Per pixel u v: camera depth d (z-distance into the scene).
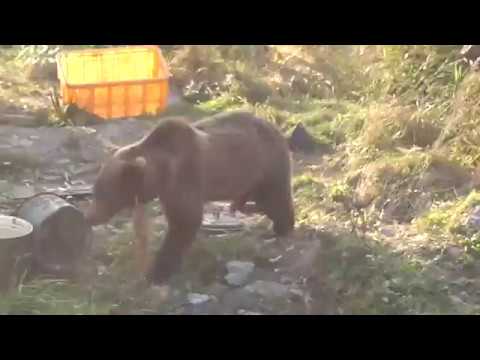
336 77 18.64
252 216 13.38
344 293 11.50
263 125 12.37
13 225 10.94
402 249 12.52
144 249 11.61
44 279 11.12
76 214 11.16
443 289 11.66
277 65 18.91
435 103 16.22
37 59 18.03
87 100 16.25
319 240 12.59
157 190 11.14
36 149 15.02
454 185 14.15
